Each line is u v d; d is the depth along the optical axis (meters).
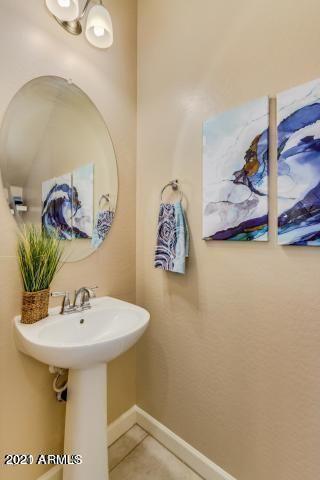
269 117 0.95
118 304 1.22
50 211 1.10
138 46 1.48
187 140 1.23
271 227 0.95
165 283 1.34
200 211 1.18
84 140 1.23
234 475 1.08
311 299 0.87
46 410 1.08
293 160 0.88
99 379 1.00
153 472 1.21
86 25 1.16
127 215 1.46
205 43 1.16
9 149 0.97
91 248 1.27
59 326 0.99
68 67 1.15
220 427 1.12
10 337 0.97
